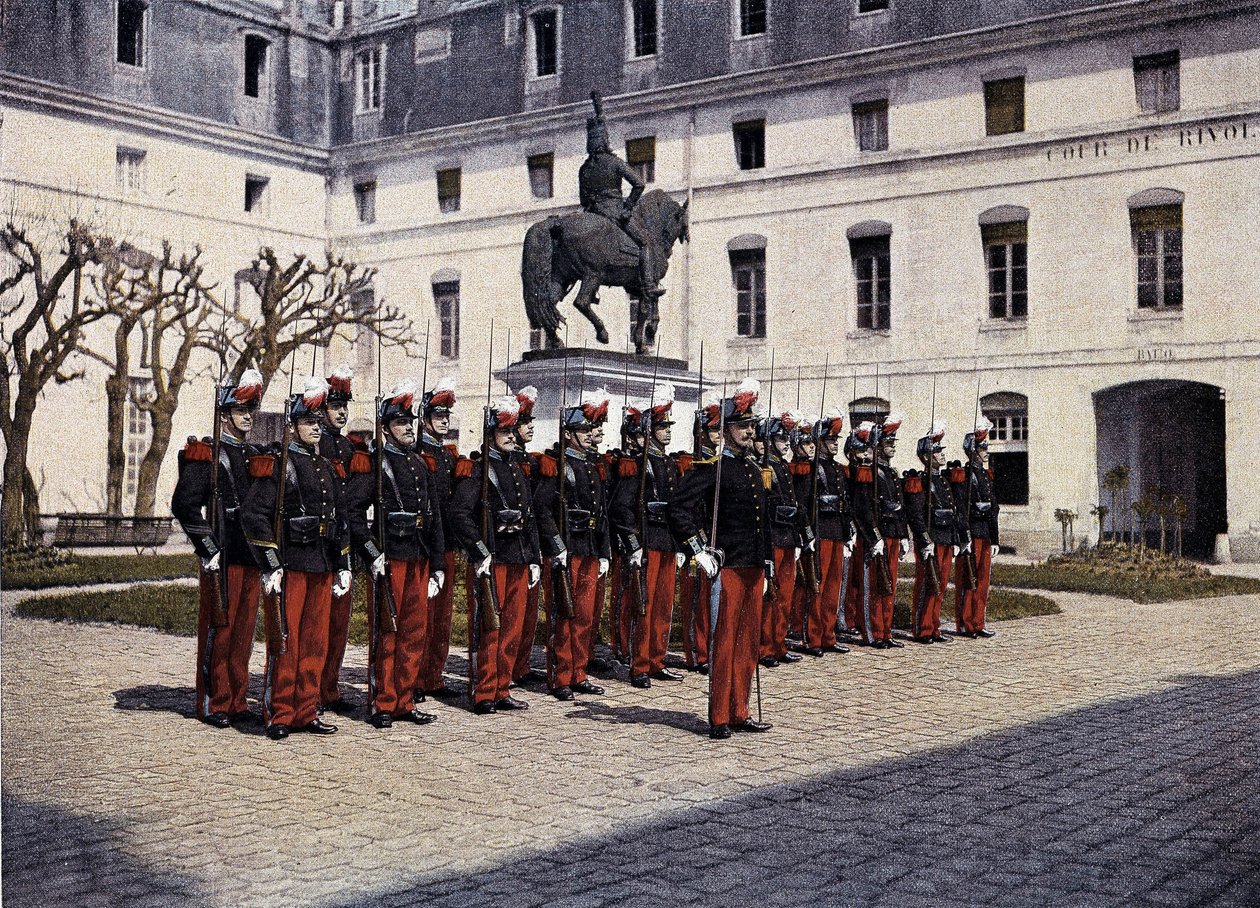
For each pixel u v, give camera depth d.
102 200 22.47
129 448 23.12
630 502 9.21
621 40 27.12
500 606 8.37
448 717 8.18
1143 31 23.12
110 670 9.45
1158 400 23.28
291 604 7.45
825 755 6.99
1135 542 21.92
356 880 4.78
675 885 4.72
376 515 7.76
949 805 5.91
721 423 7.61
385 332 23.22
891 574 11.87
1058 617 13.98
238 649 7.80
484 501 8.10
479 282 26.25
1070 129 23.84
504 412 8.38
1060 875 4.86
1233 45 22.27
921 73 25.45
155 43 24.52
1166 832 5.46
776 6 26.69
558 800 5.98
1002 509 24.23
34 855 5.07
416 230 26.69
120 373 19.14
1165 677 9.80
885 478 11.95
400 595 7.99
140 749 7.03
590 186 15.30
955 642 11.98
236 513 7.74
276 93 26.62
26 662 9.67
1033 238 24.25
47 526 18.33
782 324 26.94
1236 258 22.27
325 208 27.84
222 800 5.94
